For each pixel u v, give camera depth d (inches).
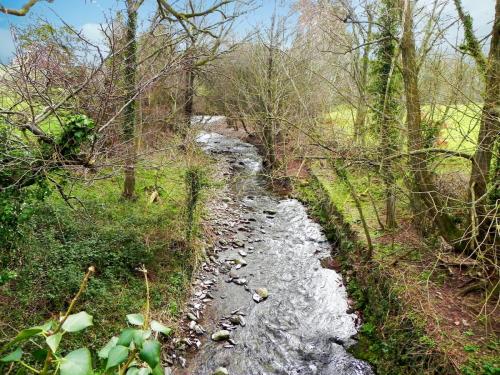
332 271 397.7
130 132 319.0
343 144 324.2
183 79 565.6
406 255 332.2
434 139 309.9
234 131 1144.2
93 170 232.1
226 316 327.6
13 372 159.3
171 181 498.3
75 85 206.8
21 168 206.5
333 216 483.5
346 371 267.9
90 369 45.8
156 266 339.6
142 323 55.2
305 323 321.1
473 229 224.4
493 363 210.4
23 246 266.5
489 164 260.4
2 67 192.4
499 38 238.5
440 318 252.5
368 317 314.7
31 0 199.5
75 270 279.4
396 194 362.0
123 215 388.2
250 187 669.9
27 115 193.0
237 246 450.6
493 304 263.4
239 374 268.1
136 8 264.7
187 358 279.4
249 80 756.6
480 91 253.0
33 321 229.8
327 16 414.0
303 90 554.9
